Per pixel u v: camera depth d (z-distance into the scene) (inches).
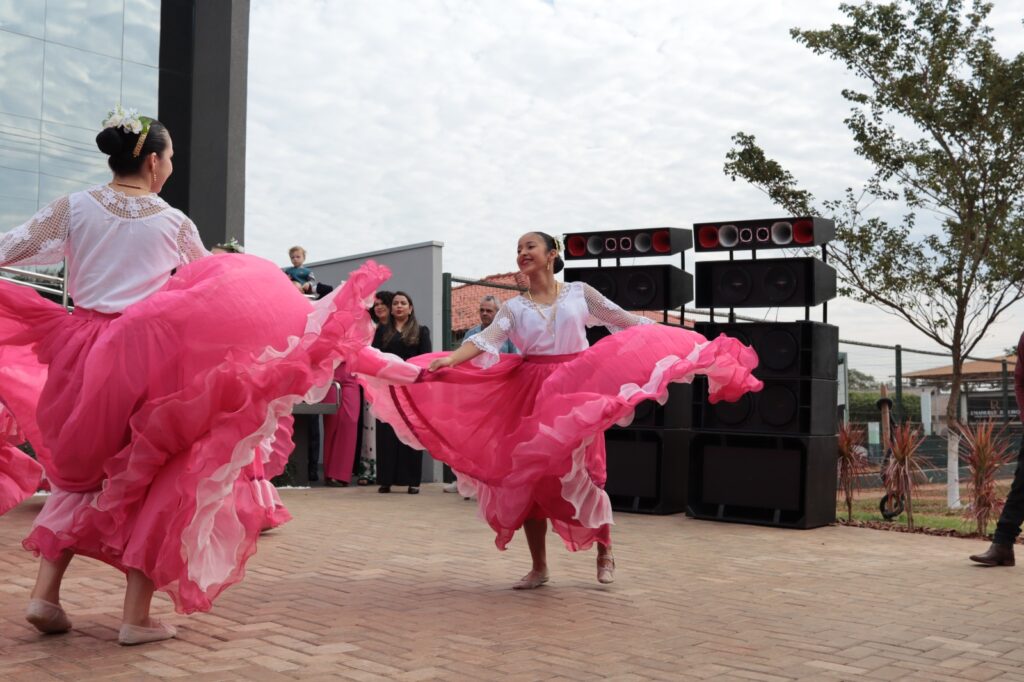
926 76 427.2
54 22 456.4
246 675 130.6
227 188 497.0
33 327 152.5
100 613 166.1
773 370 331.3
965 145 422.9
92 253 148.9
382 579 208.8
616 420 181.9
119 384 139.0
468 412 206.5
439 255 484.4
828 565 245.4
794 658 148.3
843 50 430.0
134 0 485.4
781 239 341.1
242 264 152.3
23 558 215.6
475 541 269.3
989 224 421.4
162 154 156.3
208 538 141.4
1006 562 248.2
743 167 462.6
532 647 151.3
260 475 207.9
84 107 468.4
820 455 330.6
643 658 146.2
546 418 187.2
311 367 146.6
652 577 221.1
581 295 204.4
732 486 336.8
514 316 203.3
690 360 192.2
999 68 408.8
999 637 166.2
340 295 149.3
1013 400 791.7
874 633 167.5
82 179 467.8
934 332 453.1
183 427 136.5
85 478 143.0
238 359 143.4
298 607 177.3
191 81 504.4
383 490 410.0
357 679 130.5
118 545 141.1
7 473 196.2
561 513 193.0
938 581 223.8
